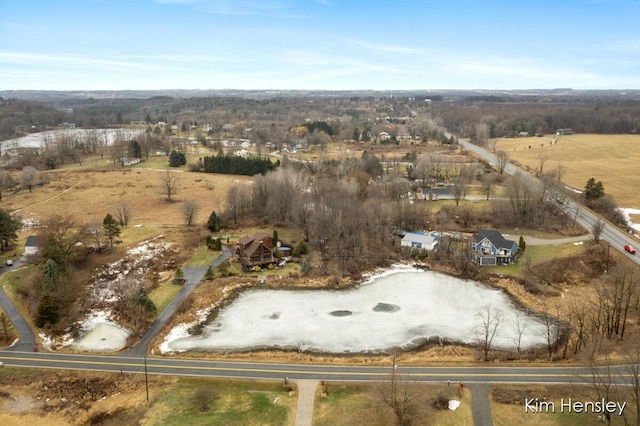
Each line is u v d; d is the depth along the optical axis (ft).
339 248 384.47
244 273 343.26
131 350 246.68
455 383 214.28
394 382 202.08
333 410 198.39
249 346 249.96
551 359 233.14
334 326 271.90
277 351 244.22
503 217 434.30
